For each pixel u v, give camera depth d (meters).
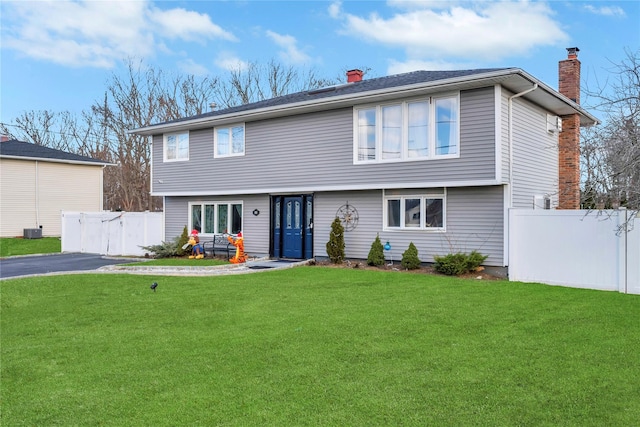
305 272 14.24
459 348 6.63
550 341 6.87
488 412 4.70
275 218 18.58
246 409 4.89
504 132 13.55
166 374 5.96
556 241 11.84
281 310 9.19
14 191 29.14
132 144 42.66
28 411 5.04
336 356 6.42
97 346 7.26
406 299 9.90
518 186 14.35
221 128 19.55
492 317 8.30
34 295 11.41
